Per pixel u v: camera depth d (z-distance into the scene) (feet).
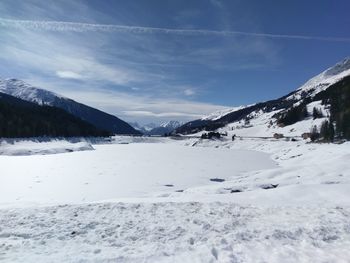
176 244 40.73
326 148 286.25
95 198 127.03
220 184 144.05
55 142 458.50
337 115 404.16
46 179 181.27
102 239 42.22
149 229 45.98
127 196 129.49
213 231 46.06
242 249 39.45
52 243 40.32
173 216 53.01
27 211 53.62
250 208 60.85
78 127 610.24
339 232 46.50
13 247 38.45
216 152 406.62
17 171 213.87
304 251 39.34
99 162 272.51
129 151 408.26
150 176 194.39
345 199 78.74
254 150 459.32
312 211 58.39
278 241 42.50
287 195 85.30
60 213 52.85
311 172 146.61
